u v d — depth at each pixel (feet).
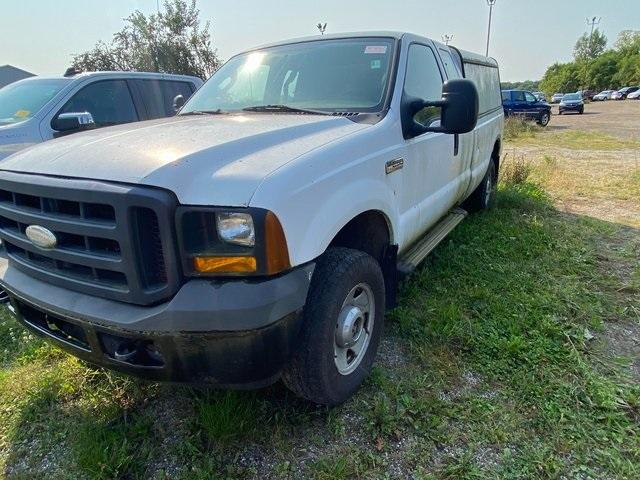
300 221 6.34
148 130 8.02
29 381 9.05
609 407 8.07
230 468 6.93
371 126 8.79
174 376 6.15
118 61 59.31
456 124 8.96
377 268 8.38
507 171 26.02
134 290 6.00
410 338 10.20
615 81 266.36
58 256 6.61
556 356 9.53
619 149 45.32
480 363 9.33
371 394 8.46
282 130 7.77
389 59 10.29
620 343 10.19
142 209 5.83
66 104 17.69
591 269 13.91
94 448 7.15
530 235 16.70
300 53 11.33
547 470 6.86
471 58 16.87
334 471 6.86
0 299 8.09
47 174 6.63
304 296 6.30
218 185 5.98
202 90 12.27
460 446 7.34
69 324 6.82
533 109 76.95
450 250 14.97
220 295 5.78
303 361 7.04
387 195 8.88
